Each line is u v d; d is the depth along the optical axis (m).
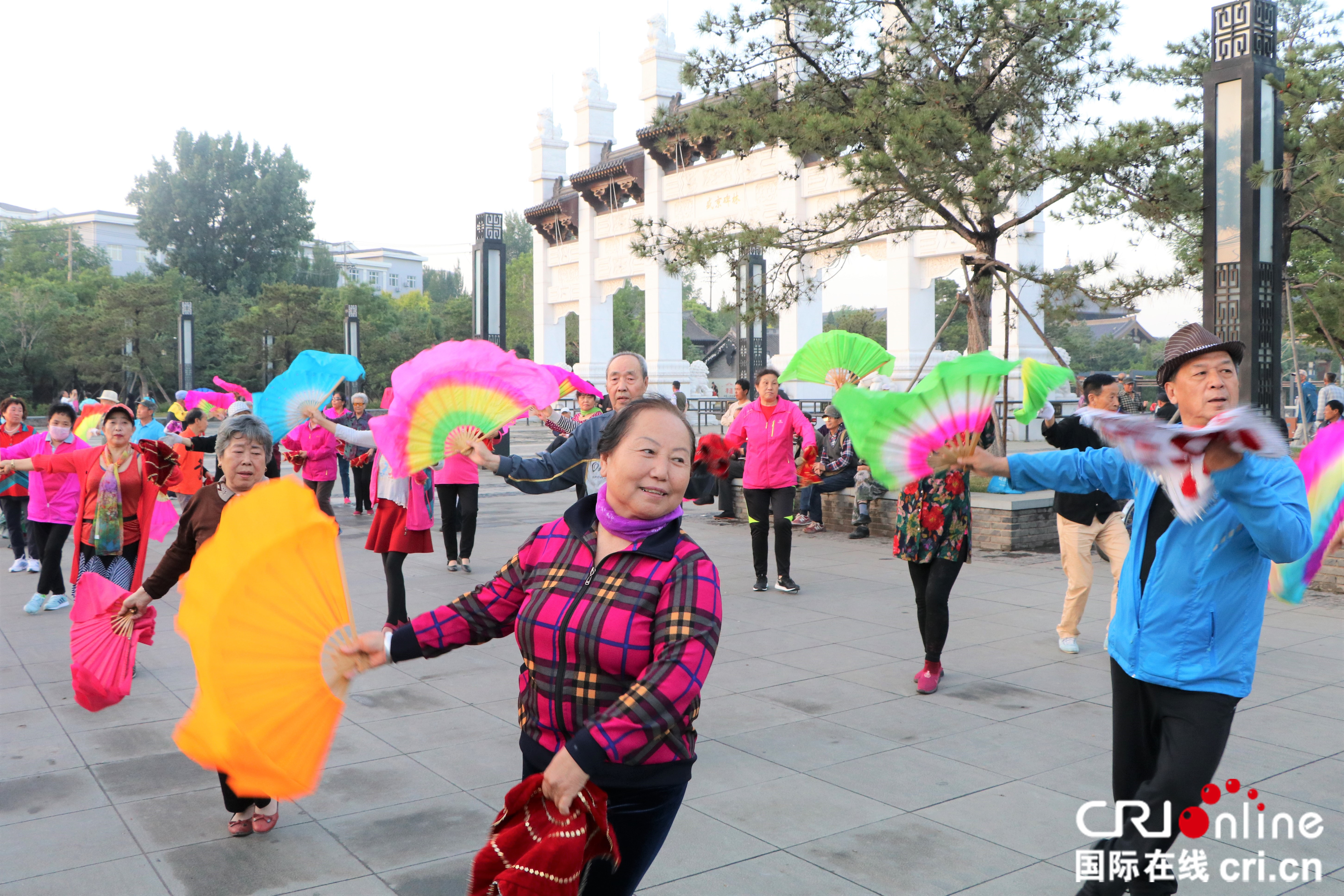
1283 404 25.38
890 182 12.42
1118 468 2.96
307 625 2.01
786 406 8.68
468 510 9.88
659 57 30.06
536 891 2.04
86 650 3.86
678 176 30.20
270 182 81.19
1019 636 7.12
